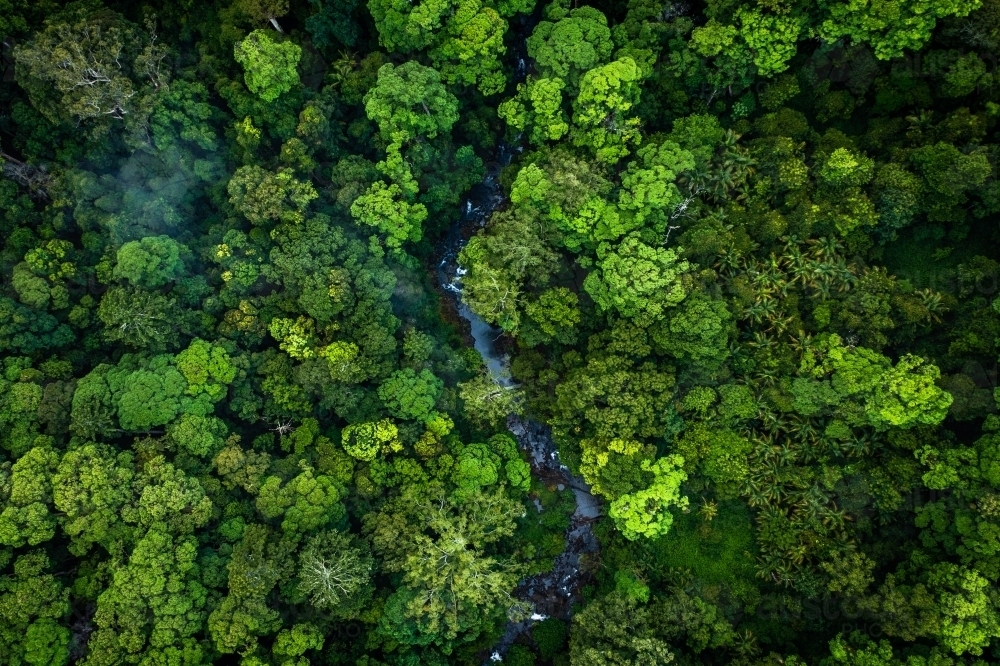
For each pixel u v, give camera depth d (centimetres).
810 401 3572
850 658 3278
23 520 3256
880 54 3581
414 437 3762
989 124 3600
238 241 3797
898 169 3628
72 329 3756
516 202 3862
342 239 3809
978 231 3803
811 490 3625
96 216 3791
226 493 3584
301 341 3753
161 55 3781
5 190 3759
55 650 3161
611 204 3669
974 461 3269
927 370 3372
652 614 3584
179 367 3644
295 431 3797
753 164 3841
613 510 3631
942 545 3319
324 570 3200
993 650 3084
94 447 3444
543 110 3772
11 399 3459
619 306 3653
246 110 3866
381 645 3569
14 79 3788
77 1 3831
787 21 3559
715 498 3841
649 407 3581
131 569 3216
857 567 3403
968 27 3459
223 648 3212
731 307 3709
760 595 3694
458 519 3566
